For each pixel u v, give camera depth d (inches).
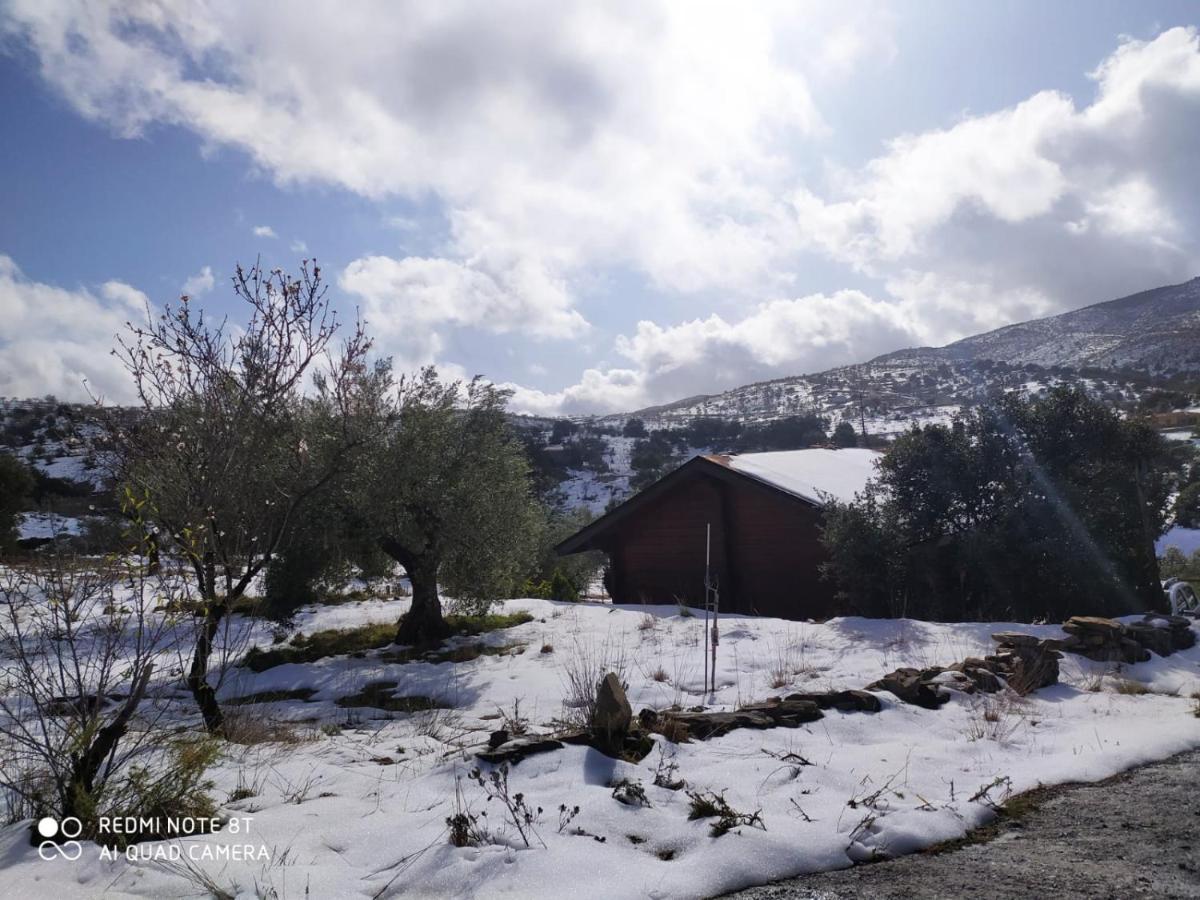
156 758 210.8
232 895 140.2
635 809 179.6
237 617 512.7
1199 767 228.4
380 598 721.0
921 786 205.8
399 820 173.3
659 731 236.2
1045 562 537.3
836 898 144.4
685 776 204.5
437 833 166.4
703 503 793.6
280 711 354.0
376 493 481.4
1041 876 152.9
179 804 177.0
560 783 195.8
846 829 171.9
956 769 222.5
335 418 469.4
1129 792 206.2
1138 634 386.9
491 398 546.0
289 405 386.3
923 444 606.5
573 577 999.0
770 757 220.2
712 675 348.8
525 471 565.3
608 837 167.2
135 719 252.7
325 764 226.8
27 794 175.5
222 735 262.4
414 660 467.5
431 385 534.0
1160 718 284.0
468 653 474.9
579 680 374.3
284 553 476.7
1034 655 336.8
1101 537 542.0
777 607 743.7
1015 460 569.6
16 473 836.6
